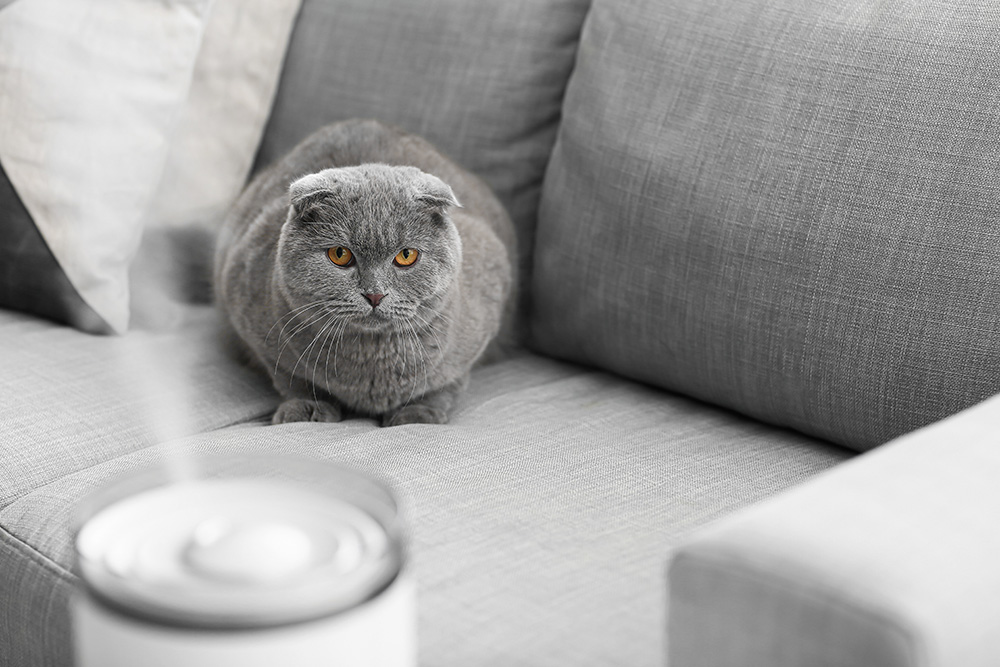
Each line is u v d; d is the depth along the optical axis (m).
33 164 1.71
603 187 1.53
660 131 1.47
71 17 1.73
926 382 1.25
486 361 1.74
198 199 1.92
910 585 0.69
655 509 1.18
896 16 1.33
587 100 1.58
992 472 0.82
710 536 0.77
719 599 0.75
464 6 1.79
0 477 1.30
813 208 1.33
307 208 1.45
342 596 0.62
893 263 1.27
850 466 0.84
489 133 1.77
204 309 1.89
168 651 0.60
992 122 1.23
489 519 1.13
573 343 1.65
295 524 0.70
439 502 1.17
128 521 0.69
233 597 0.60
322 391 1.58
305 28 1.95
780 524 0.76
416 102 1.82
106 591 0.61
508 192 1.78
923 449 0.86
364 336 1.49
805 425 1.40
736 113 1.41
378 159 1.69
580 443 1.35
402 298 1.46
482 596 0.99
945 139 1.25
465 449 1.31
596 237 1.55
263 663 0.60
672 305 1.47
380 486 0.70
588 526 1.13
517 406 1.49
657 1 1.52
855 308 1.30
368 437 1.35
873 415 1.31
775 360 1.38
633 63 1.52
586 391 1.57
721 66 1.43
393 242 1.44
